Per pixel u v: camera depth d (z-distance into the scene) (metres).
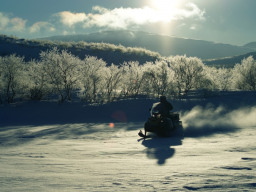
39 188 3.64
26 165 6.12
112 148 9.58
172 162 6.07
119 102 26.94
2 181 4.14
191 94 32.62
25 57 75.00
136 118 22.89
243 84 43.19
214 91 32.12
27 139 13.34
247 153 6.82
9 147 10.62
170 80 33.03
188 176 4.00
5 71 32.81
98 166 5.79
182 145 9.76
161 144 10.38
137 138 12.83
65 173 4.90
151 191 3.32
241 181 3.47
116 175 4.57
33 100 32.16
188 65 32.94
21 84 33.12
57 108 27.19
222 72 44.69
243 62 43.38
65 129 17.88
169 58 34.88
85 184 3.88
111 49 85.25
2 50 77.44
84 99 31.05
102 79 32.12
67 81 31.19
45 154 8.41
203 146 8.95
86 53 81.25
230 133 12.73
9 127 20.23
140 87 33.59
